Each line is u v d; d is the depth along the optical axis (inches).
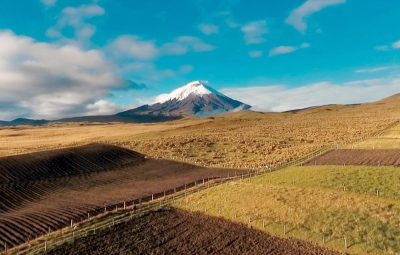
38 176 2901.1
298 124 6304.1
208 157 3892.7
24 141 5162.4
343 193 1924.2
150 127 7160.4
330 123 6072.8
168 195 2442.2
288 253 1491.1
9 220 1940.2
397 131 4217.5
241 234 1713.8
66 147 3922.2
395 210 1679.4
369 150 3125.0
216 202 2117.4
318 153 3319.4
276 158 3452.3
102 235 1728.6
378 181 2034.9
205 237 1700.3
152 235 1738.4
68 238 1669.5
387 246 1444.4
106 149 3917.3
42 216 2011.6
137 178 3053.6
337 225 1635.1
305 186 2111.2
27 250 1539.1
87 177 3034.0
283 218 1785.2
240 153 4035.4
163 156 3897.6
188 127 6530.5
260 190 2156.7
